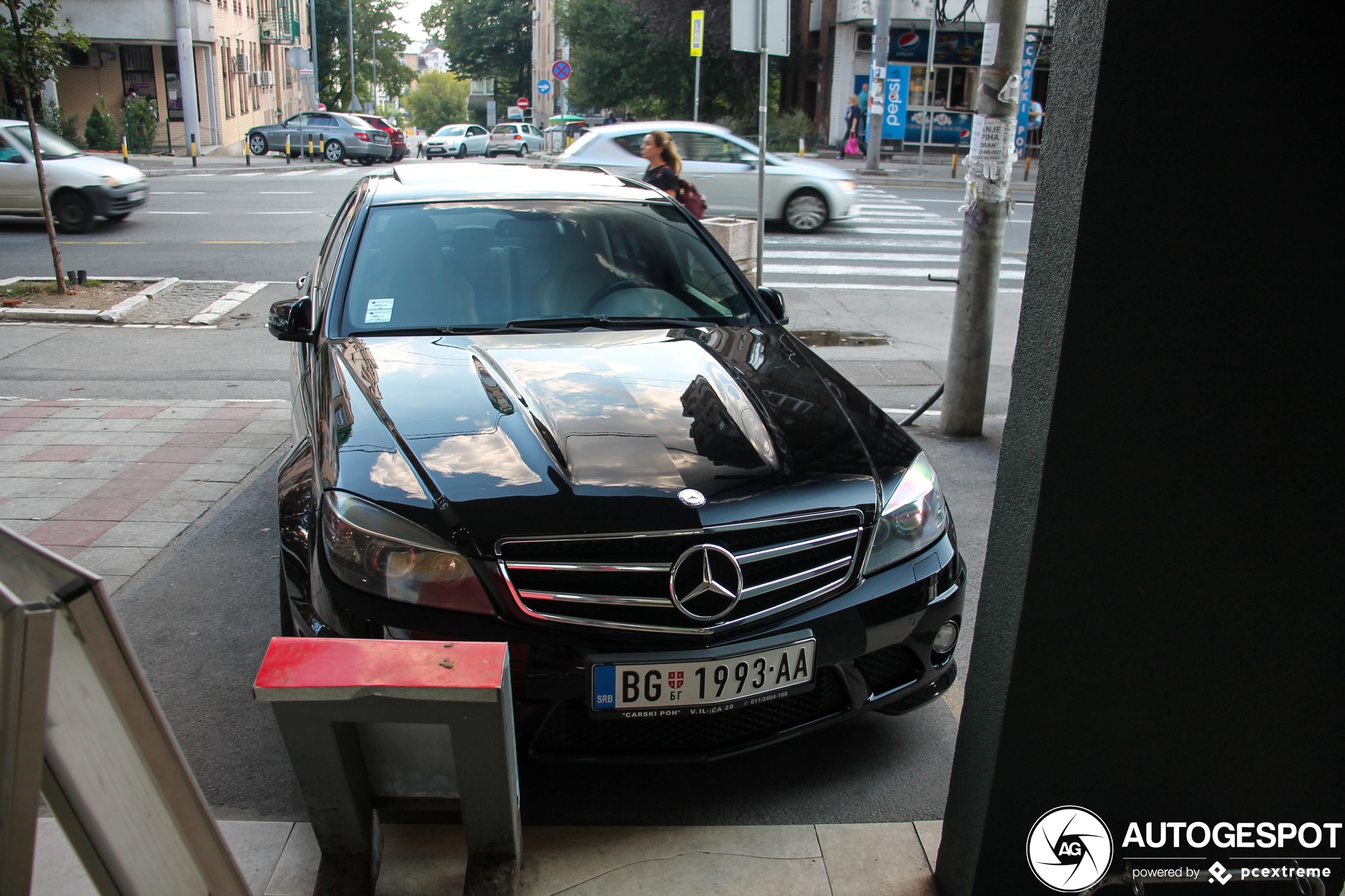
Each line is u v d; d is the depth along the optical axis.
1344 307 1.61
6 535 1.29
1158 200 1.55
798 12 39.00
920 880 2.31
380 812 2.48
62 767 1.27
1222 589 1.77
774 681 2.39
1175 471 1.70
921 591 2.61
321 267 4.30
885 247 14.34
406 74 76.25
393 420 2.70
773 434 2.74
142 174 14.90
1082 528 1.73
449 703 1.81
